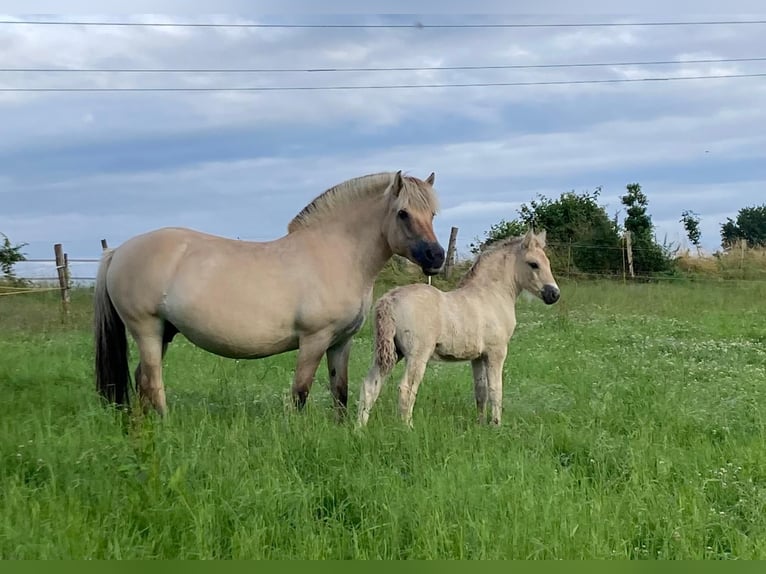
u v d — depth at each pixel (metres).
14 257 21.53
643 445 7.03
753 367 11.42
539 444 7.20
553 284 8.93
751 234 44.88
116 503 5.34
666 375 10.63
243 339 8.10
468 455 6.69
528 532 5.11
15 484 5.62
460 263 24.53
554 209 29.84
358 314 8.47
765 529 5.43
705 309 19.95
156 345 8.29
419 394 9.77
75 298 20.47
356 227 8.43
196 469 5.99
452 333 8.33
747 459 6.81
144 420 6.73
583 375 10.59
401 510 5.38
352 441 6.90
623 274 26.67
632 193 30.56
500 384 8.60
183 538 4.97
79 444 6.53
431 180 8.77
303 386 8.29
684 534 5.27
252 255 8.17
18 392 9.49
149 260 8.08
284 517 5.41
